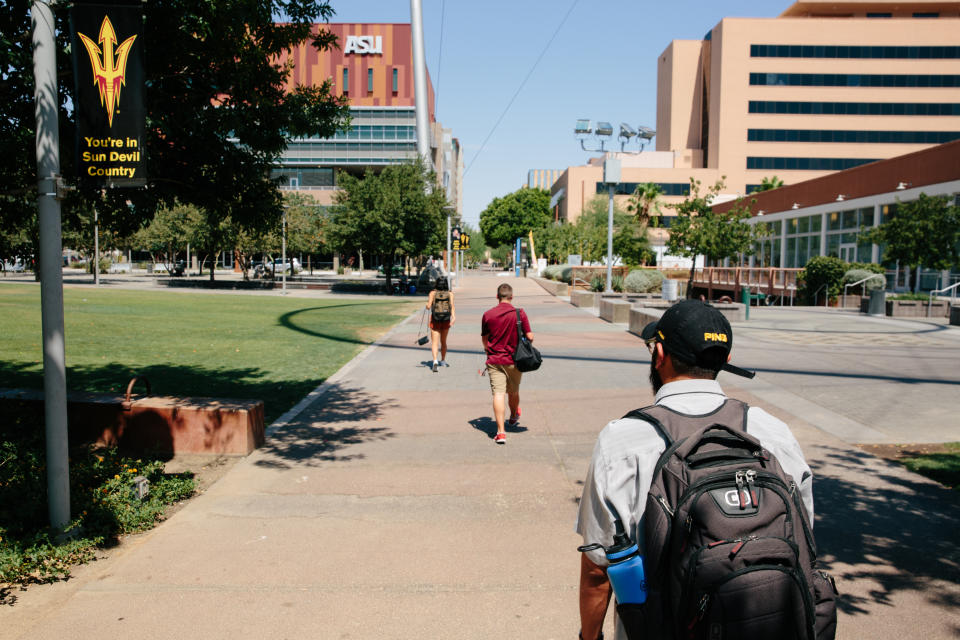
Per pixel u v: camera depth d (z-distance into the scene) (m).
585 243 56.84
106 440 6.38
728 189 76.56
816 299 27.45
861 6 79.62
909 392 8.87
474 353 13.09
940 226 22.39
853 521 4.53
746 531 1.33
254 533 4.43
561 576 3.83
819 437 6.73
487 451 6.39
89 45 4.09
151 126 4.98
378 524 4.60
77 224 5.80
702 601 1.28
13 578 3.70
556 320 19.48
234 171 6.00
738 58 75.44
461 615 3.40
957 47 73.88
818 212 36.38
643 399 8.71
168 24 5.08
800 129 75.69
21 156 4.93
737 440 1.48
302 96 6.20
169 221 40.22
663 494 1.43
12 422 6.46
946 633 3.19
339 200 37.94
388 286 38.09
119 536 4.45
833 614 1.41
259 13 5.59
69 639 3.15
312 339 15.19
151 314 19.98
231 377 10.06
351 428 7.26
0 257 5.94
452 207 41.06
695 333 1.63
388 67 79.25
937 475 5.42
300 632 3.23
